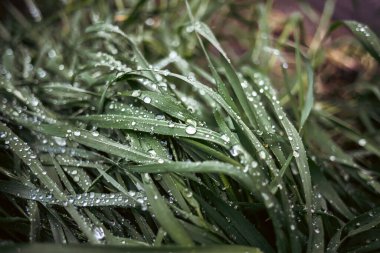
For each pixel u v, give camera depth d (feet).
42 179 0.76
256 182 0.66
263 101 1.00
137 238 0.74
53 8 1.39
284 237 0.68
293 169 0.80
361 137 0.97
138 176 0.77
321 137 0.97
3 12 1.39
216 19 1.42
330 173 0.91
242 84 0.88
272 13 1.55
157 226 0.73
